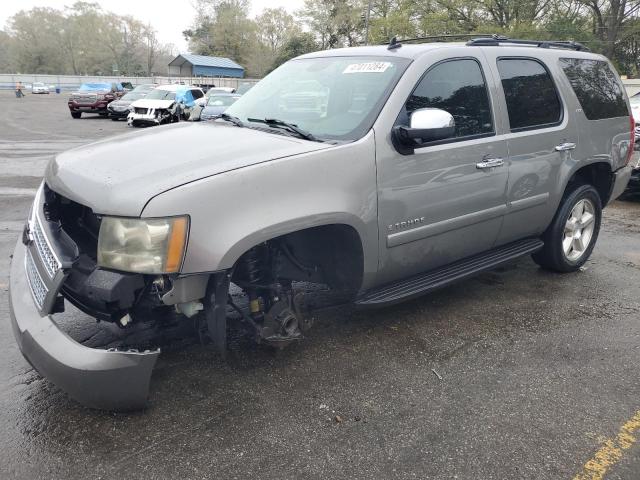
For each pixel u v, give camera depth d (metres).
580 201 4.98
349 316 4.11
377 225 3.29
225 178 2.65
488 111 3.95
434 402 3.05
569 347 3.73
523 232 4.47
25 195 8.17
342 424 2.84
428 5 39.09
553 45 4.95
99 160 2.96
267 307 3.16
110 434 2.71
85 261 2.79
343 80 3.71
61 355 2.52
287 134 3.33
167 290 2.62
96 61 99.81
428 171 3.50
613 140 5.12
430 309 4.29
